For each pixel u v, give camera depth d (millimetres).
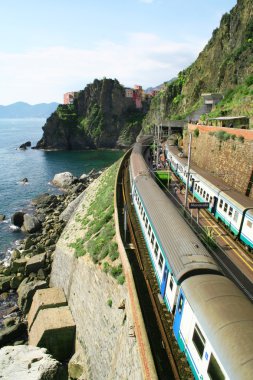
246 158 31156
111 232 26844
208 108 85500
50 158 129625
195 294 12695
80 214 42031
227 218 25812
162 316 16422
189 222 28125
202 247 16250
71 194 71188
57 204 64625
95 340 21250
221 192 27203
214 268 14398
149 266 21297
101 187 47625
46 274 35281
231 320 10758
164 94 146000
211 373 10734
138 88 187500
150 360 12484
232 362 9477
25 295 30859
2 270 37812
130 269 18453
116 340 18344
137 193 28750
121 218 29547
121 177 45438
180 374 13102
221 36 112375
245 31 94938
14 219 54531
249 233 22391
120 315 18734
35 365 19172
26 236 50219
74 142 160125
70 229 37844
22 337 26578
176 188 40031
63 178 83250
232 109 57469
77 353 23109
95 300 22719
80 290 25656
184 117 104250
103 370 19234
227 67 93938
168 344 14633
